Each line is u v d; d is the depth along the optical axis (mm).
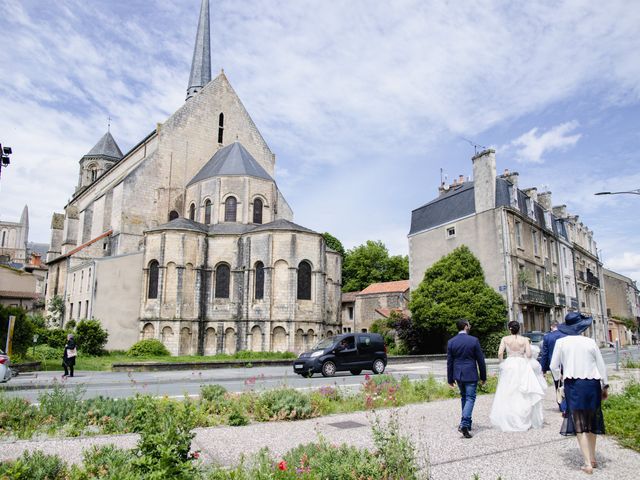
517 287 36500
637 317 82062
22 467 5633
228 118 50812
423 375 21156
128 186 43719
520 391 9156
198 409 10273
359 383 18031
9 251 112188
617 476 6391
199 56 63594
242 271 37875
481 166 38750
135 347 34094
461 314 34969
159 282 36375
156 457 5184
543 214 45281
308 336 36562
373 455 6363
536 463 6938
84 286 39281
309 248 37500
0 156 20578
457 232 40062
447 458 7199
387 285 61969
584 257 55938
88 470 5941
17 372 20938
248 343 36250
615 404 10648
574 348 7027
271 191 43938
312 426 9672
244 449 7754
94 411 9688
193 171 47688
